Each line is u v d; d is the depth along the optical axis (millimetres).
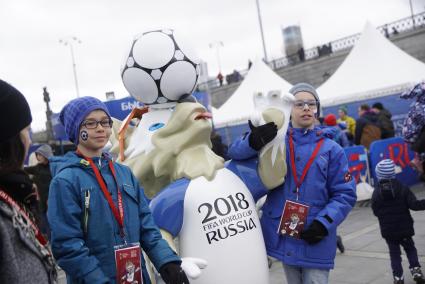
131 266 2104
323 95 11281
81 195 2104
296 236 2857
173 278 2141
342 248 5285
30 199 1603
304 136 3045
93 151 2262
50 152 7105
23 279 1426
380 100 11219
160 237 2293
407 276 4422
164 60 2984
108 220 2129
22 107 1549
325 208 2865
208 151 2898
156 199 2729
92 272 1984
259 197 2988
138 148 2996
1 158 1529
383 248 5316
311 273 2900
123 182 2262
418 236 5566
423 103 3850
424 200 4109
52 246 2051
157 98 3080
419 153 3971
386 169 4207
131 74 3059
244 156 2875
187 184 2738
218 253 2625
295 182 2957
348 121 10664
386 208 4230
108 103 7766
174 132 2863
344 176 2938
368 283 4305
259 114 2779
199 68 3197
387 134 9297
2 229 1388
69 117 2270
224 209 2697
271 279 4719
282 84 12469
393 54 10852
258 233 2809
